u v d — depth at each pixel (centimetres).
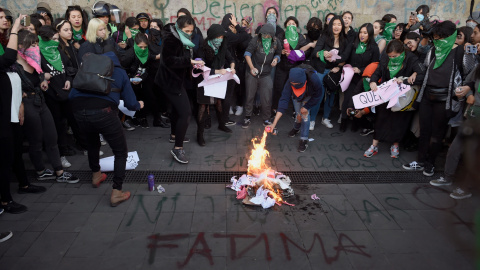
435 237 303
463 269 265
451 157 369
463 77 378
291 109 654
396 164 447
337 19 517
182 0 616
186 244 285
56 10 602
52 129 363
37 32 389
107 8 507
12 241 284
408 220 327
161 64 383
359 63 515
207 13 628
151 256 271
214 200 352
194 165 429
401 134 452
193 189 372
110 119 313
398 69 433
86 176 397
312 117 551
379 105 452
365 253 282
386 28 579
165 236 295
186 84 462
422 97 410
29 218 315
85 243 284
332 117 623
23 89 334
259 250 280
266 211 335
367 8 646
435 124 404
